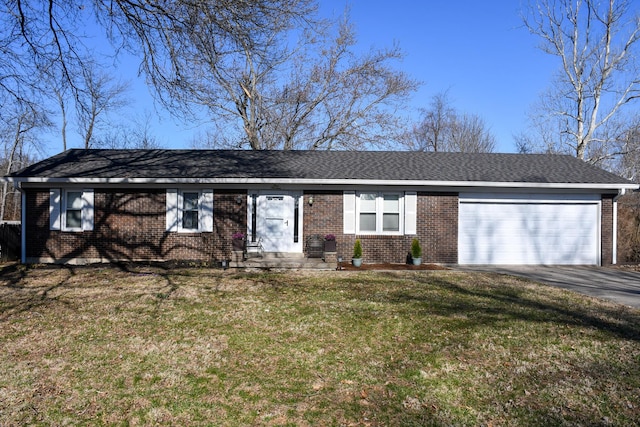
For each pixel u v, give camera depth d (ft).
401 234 51.70
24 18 38.37
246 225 51.29
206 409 15.47
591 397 16.38
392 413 15.24
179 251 51.16
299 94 91.81
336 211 51.49
